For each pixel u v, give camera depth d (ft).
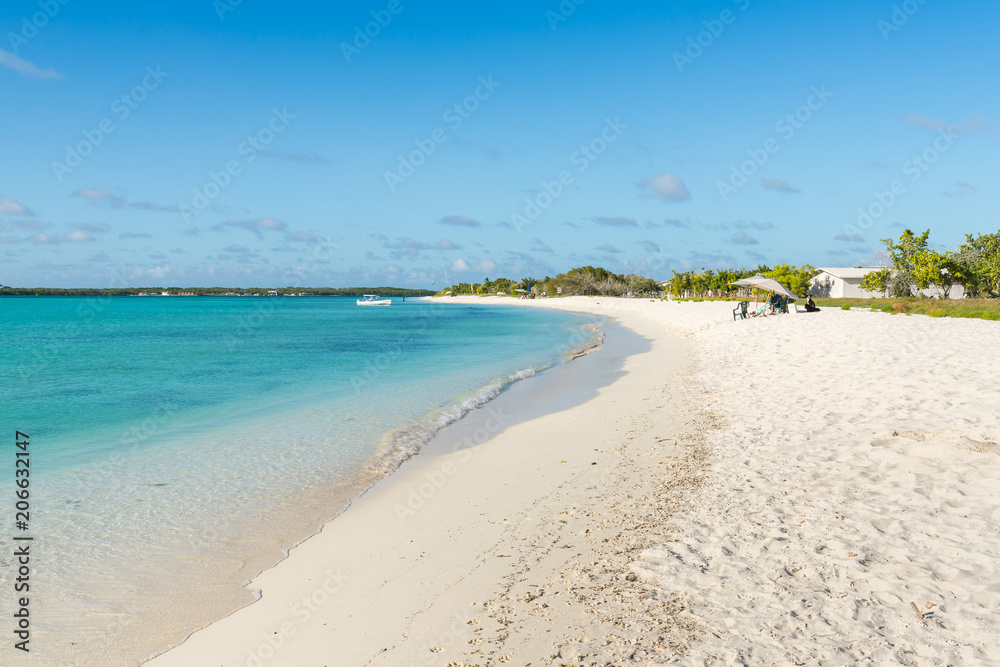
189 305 453.58
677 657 12.79
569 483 26.84
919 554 16.52
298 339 127.65
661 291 378.32
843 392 37.88
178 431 41.16
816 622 13.74
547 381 60.85
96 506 26.73
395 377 66.28
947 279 179.01
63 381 65.00
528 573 18.02
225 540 23.08
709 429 33.42
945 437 25.71
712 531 19.39
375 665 14.16
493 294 613.11
